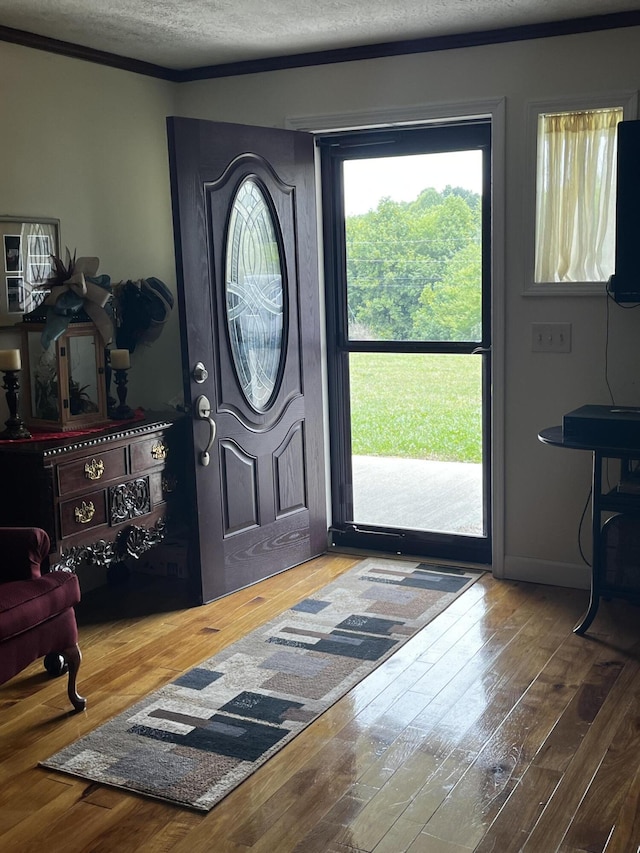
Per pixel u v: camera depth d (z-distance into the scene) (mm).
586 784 2559
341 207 4574
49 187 3951
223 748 2797
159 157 4586
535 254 4004
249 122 4496
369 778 2617
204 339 3928
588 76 3785
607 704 3020
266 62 4367
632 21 3664
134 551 3750
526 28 3830
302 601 4035
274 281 4289
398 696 3115
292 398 4422
